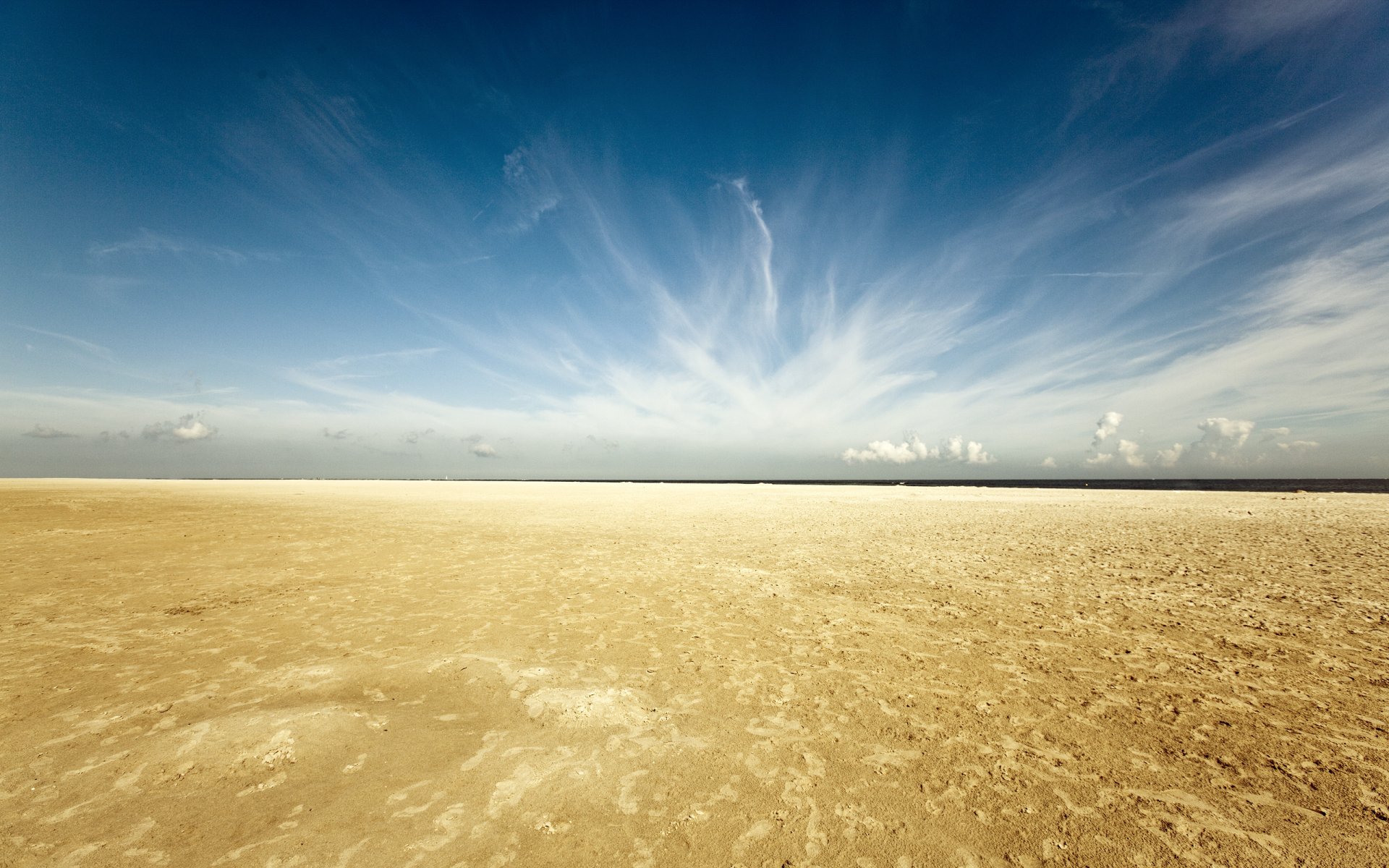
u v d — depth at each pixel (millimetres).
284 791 3578
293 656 6148
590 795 3613
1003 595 9016
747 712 4844
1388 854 3035
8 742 4160
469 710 4859
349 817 3330
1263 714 4770
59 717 4594
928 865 2982
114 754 3992
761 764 4008
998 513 23000
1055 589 9438
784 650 6488
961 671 5801
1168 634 6988
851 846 3135
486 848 3088
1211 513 22156
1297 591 9102
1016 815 3404
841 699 5129
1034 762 4023
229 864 2928
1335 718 4684
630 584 9844
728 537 15875
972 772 3900
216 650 6320
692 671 5832
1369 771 3871
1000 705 4996
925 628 7312
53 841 3086
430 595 9023
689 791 3674
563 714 4766
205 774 3734
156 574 10500
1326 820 3336
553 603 8609
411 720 4633
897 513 23359
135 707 4809
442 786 3686
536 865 2969
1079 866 2961
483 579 10250
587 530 17516
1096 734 4438
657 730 4520
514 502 29906
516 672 5719
